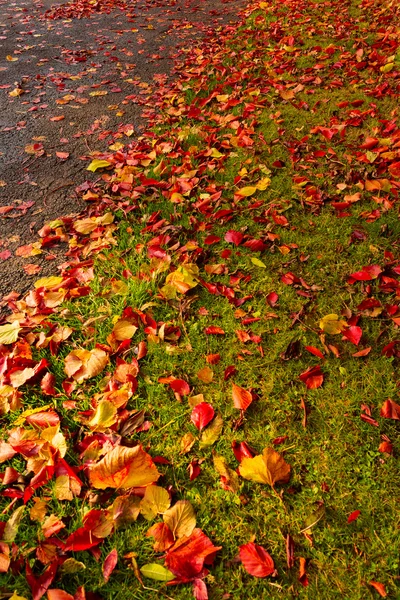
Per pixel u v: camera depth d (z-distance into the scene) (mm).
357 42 5711
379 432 1870
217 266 2650
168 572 1456
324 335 2260
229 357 2211
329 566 1507
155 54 6383
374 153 3469
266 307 2445
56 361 2199
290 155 3705
